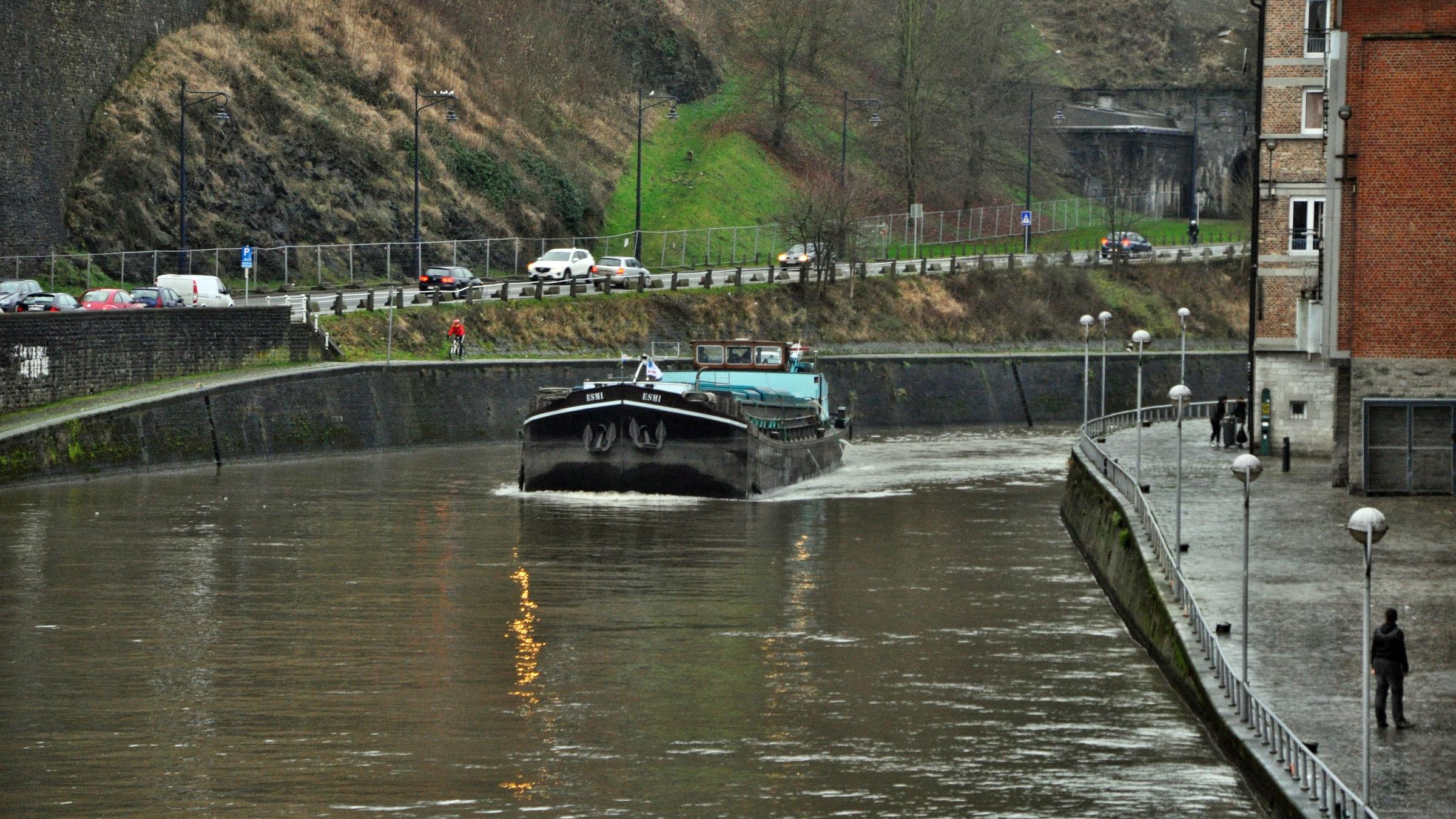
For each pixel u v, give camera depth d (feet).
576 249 430.20
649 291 417.08
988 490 267.80
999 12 618.03
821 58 609.42
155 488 246.06
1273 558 154.51
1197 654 125.08
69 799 108.17
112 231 372.38
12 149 350.23
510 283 423.23
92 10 382.22
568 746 119.24
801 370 301.43
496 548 198.90
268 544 200.23
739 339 422.41
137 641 149.28
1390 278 188.85
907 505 244.63
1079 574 186.70
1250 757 105.09
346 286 407.85
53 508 224.33
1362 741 96.99
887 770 114.11
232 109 411.54
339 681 136.26
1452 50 185.06
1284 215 240.73
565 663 142.72
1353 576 146.51
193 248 388.16
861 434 394.73
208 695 131.75
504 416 341.41
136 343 278.26
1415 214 187.62
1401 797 92.58
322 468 281.33
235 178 404.16
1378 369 190.49
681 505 238.07
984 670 140.87
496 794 109.19
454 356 348.38
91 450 252.21
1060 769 113.91
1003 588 177.58
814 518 228.63
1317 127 239.50
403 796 108.78
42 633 152.15
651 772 113.80
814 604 167.94
